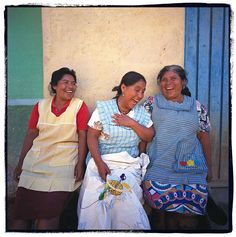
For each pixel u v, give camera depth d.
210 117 4.25
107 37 4.09
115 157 3.62
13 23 3.97
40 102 3.80
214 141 4.29
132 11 4.07
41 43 4.03
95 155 3.59
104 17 4.06
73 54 4.08
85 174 3.61
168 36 4.12
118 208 3.46
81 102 3.78
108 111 3.67
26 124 4.09
